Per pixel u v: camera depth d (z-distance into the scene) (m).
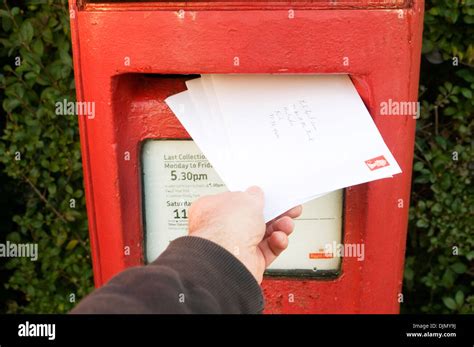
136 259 1.44
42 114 2.04
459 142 2.01
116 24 1.23
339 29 1.19
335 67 1.20
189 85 1.27
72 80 2.03
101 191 1.37
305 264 1.44
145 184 1.41
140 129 1.34
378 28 1.19
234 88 1.25
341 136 1.16
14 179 2.22
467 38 1.92
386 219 1.33
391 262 1.37
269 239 1.10
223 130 1.19
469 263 2.13
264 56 1.20
